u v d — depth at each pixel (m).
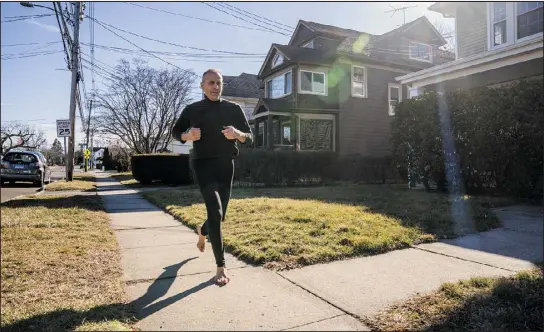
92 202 7.94
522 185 7.12
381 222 4.91
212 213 2.87
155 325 2.21
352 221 4.93
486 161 7.66
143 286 2.89
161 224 5.65
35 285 2.89
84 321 2.25
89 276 3.11
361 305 2.46
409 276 3.03
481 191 8.20
